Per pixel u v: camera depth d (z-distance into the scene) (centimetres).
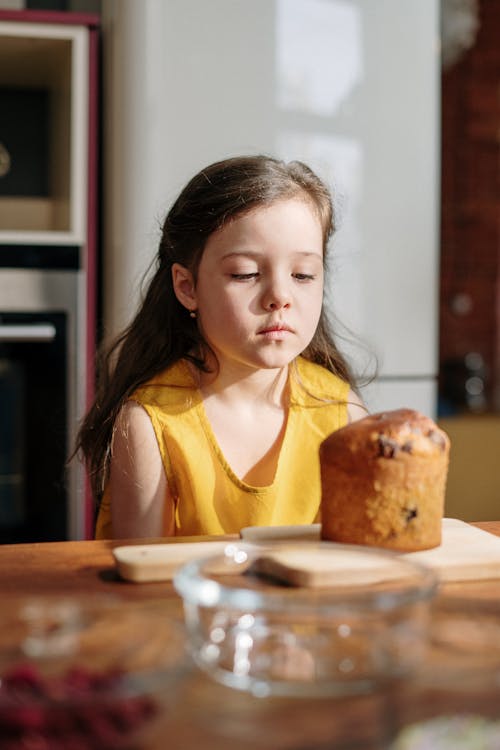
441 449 87
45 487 231
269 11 240
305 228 110
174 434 121
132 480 121
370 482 86
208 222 111
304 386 130
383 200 251
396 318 253
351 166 248
